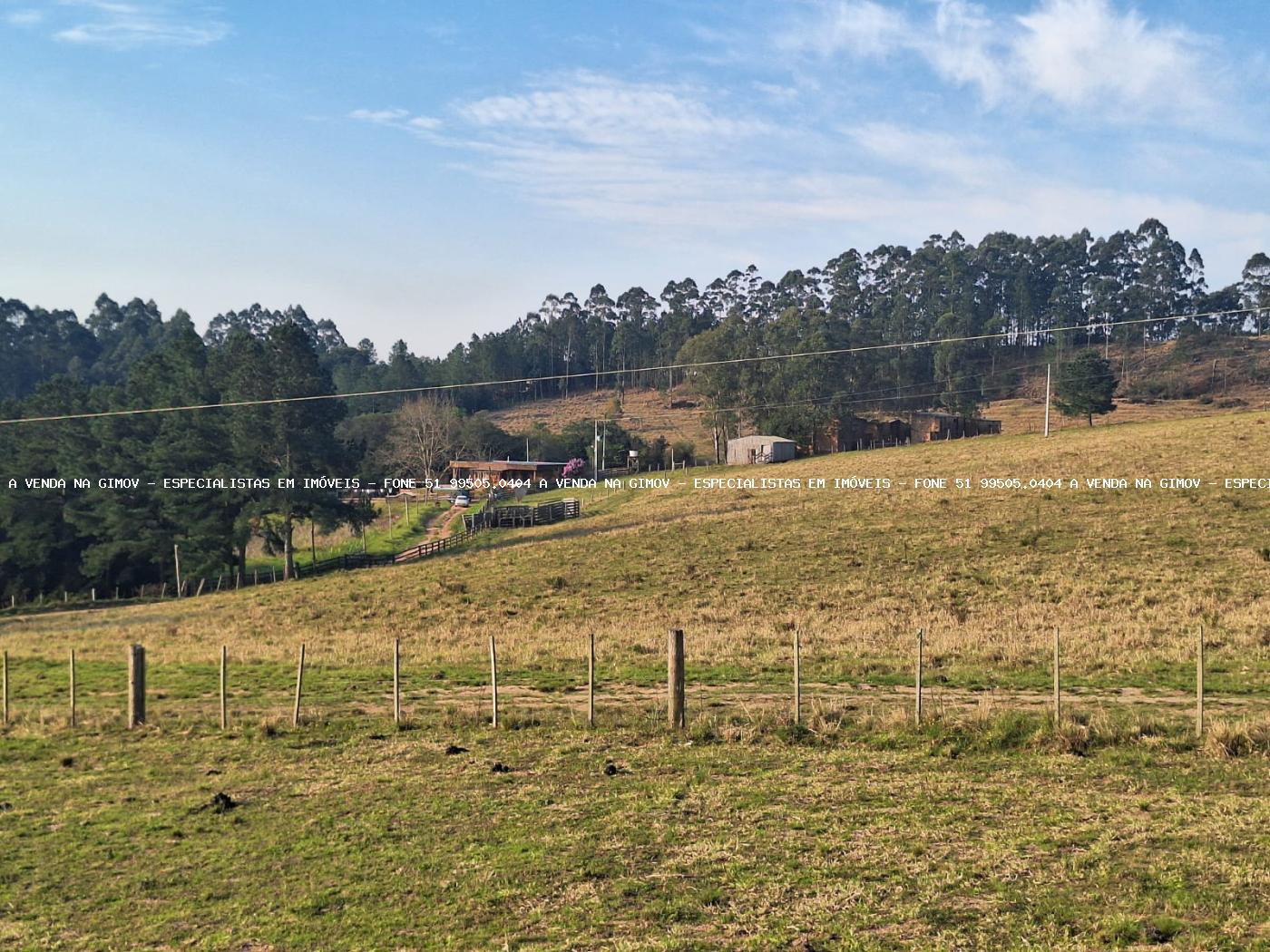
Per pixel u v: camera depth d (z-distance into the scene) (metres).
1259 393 169.38
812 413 133.88
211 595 65.88
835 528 60.72
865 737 20.64
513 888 13.53
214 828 16.91
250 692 29.73
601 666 31.30
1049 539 52.72
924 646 32.75
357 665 34.09
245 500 78.44
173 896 14.12
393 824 16.58
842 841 14.61
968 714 21.31
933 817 15.48
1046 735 19.62
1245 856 13.19
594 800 17.28
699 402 199.62
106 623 54.84
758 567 52.06
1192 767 17.73
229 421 80.00
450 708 25.16
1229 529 50.94
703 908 12.52
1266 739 18.78
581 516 86.38
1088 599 40.28
